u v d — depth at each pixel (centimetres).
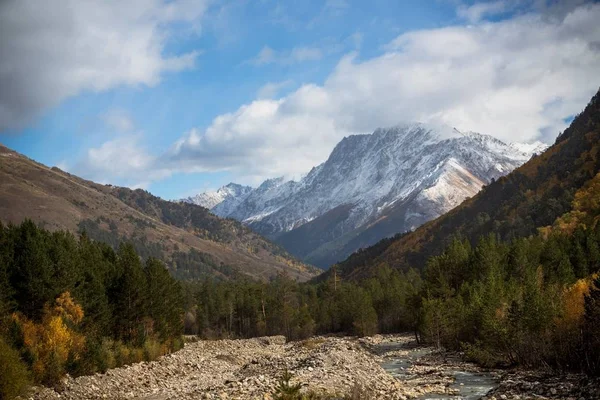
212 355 8506
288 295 15212
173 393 4619
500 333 5306
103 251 9494
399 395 3706
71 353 5412
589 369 4131
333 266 19062
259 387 4022
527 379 4022
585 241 9794
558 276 8338
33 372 4728
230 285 17225
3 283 5772
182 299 10825
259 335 14412
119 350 6594
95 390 5006
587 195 16238
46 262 6156
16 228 6938
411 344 8900
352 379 4353
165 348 8412
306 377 4450
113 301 7669
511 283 7425
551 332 4916
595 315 4341
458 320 7281
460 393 3844
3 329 5181
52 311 6047
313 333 13462
